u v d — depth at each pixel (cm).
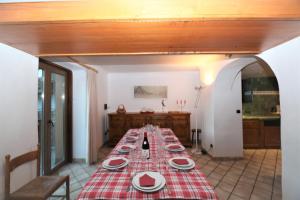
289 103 148
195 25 113
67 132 351
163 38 138
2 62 150
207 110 389
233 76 344
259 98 488
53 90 308
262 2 102
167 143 224
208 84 379
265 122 436
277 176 286
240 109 356
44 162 279
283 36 135
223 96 354
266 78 482
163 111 503
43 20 102
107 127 493
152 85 505
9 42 143
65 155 345
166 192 110
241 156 358
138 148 204
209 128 379
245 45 158
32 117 189
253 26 115
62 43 147
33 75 190
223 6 102
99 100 431
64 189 246
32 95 189
